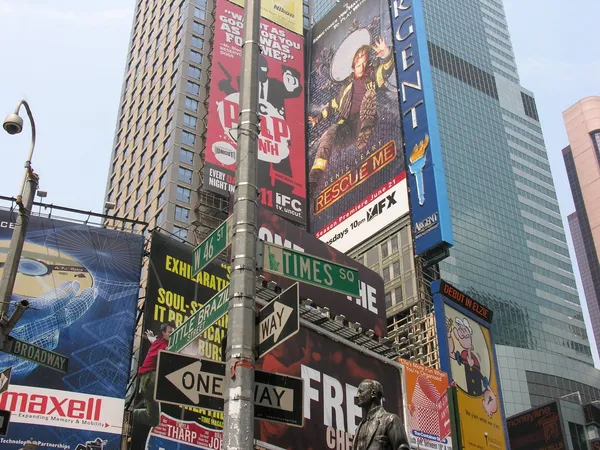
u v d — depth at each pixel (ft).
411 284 327.88
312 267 43.65
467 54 560.61
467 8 594.24
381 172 367.04
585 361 491.31
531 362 442.50
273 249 42.65
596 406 354.95
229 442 36.65
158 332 117.50
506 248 487.61
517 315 466.70
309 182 409.90
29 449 86.99
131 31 447.83
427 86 363.15
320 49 443.32
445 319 188.65
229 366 38.78
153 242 125.08
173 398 38.70
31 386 107.24
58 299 117.08
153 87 379.35
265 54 366.63
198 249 45.80
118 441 108.78
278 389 40.24
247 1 49.55
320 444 117.50
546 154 577.43
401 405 138.62
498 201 504.02
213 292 129.08
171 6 398.83
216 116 317.22
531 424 357.82
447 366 180.14
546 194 552.00
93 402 110.22
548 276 506.89
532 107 593.01
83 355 113.70
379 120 381.19
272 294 136.77
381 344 158.92
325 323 150.71
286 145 341.82
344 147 397.39
